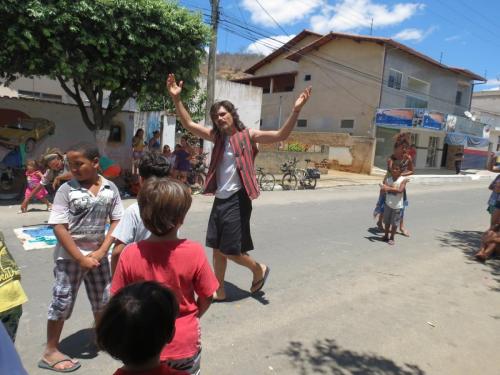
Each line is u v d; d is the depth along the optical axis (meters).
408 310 4.58
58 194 2.97
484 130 29.86
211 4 12.77
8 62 8.55
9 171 9.81
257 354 3.47
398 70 24.59
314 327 4.03
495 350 3.81
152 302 1.34
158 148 12.77
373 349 3.69
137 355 1.31
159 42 9.50
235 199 4.09
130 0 8.83
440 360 3.58
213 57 13.05
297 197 12.91
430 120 22.67
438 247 7.49
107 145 12.30
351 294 4.94
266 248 6.65
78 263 3.02
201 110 17.44
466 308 4.74
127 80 9.95
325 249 6.82
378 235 8.10
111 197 3.16
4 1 7.60
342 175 21.58
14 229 6.87
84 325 3.77
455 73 29.42
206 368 3.21
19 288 2.21
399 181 7.40
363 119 24.34
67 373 3.02
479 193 17.97
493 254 7.07
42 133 10.85
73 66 8.71
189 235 7.07
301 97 3.74
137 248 2.09
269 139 3.98
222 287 4.47
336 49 25.50
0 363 1.31
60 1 8.11
